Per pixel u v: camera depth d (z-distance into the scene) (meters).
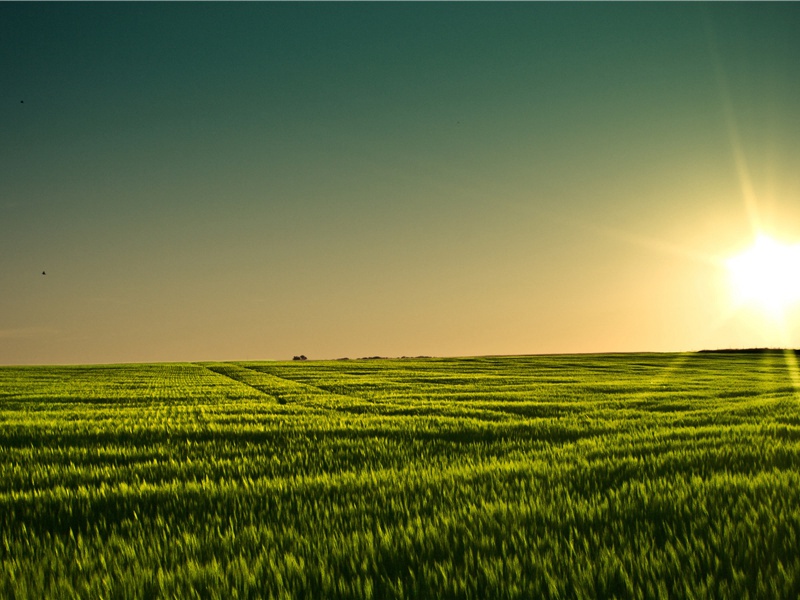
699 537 5.30
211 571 4.71
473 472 8.70
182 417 17.88
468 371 51.53
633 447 10.87
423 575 4.54
